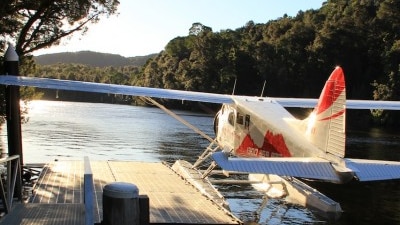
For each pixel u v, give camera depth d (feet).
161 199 26.20
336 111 23.50
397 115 134.72
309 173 21.50
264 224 27.22
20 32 39.42
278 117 29.63
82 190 27.14
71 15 40.88
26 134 79.92
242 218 28.50
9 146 27.61
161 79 245.24
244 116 32.09
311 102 38.27
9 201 21.47
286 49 186.29
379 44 166.40
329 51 172.14
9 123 27.61
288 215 29.27
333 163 22.57
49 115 136.56
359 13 176.14
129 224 16.47
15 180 24.06
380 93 145.79
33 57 41.98
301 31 185.16
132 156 58.08
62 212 20.45
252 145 31.09
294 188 33.24
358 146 74.79
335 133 23.36
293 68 183.21
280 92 187.52
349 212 31.01
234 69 196.65
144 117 142.00
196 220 22.21
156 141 75.61
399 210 32.30
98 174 33.01
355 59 169.89
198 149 66.03
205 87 205.46
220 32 245.45
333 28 172.55
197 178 33.78
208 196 27.68
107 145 68.64
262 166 20.83
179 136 84.74
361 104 35.65
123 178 31.94
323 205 30.14
